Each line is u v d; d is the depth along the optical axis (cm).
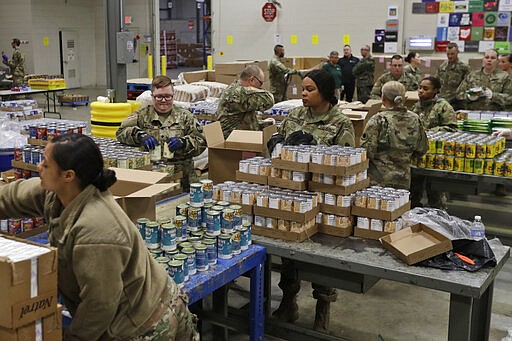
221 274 248
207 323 347
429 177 476
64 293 183
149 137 372
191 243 251
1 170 392
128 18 1535
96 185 177
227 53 1279
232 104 460
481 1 1022
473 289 236
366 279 271
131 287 178
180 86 720
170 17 2216
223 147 372
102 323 171
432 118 516
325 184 289
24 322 154
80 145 171
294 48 1208
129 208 247
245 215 293
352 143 351
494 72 709
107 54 565
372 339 335
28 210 200
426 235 274
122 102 572
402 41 1105
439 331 346
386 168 399
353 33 1145
